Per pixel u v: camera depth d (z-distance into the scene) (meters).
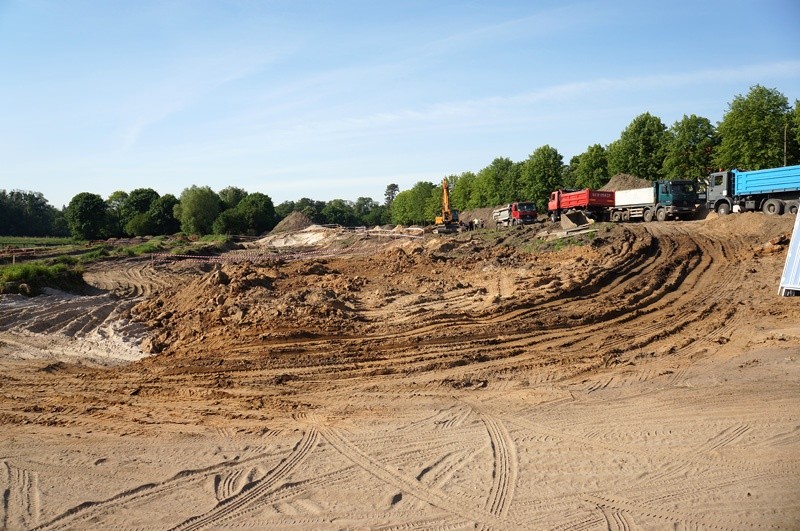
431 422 9.90
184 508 7.13
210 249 54.91
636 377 12.13
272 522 6.80
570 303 19.58
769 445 8.44
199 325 17.59
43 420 10.33
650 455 8.32
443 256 31.94
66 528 6.70
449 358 13.91
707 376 11.90
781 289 19.27
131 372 13.77
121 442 9.23
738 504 6.96
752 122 39.91
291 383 12.46
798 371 11.72
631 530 6.49
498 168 80.88
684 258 25.20
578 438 9.03
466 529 6.57
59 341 16.98
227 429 9.77
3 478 7.96
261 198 97.94
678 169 48.56
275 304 19.14
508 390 11.63
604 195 41.16
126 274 36.09
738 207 31.86
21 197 122.69
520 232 39.91
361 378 12.70
